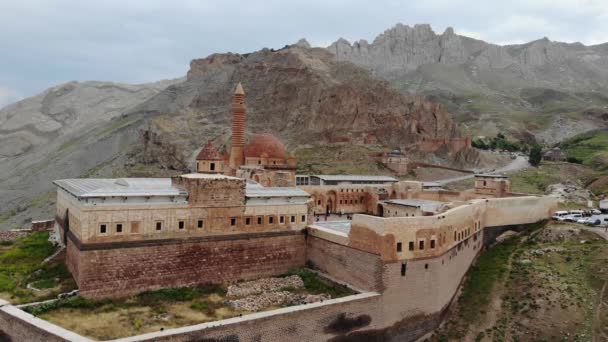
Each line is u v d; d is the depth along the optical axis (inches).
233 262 2343.8
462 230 2519.7
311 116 7819.9
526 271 2497.5
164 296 2078.0
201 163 3061.0
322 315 1925.4
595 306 2119.8
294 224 2551.7
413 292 2154.3
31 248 2573.8
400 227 2107.5
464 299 2438.5
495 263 2694.4
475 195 3688.5
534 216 3117.6
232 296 2155.5
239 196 2358.5
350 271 2257.6
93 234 1967.3
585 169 6683.1
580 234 2797.7
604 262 2391.7
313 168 6378.0
